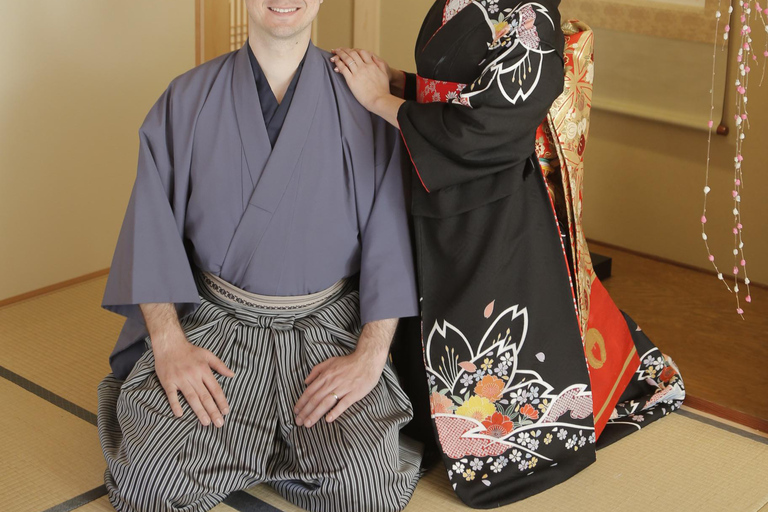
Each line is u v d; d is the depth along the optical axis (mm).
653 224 3869
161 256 2152
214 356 2133
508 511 2152
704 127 3576
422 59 2166
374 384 2152
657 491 2229
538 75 2004
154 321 2156
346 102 2205
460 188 2125
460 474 2184
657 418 2559
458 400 2189
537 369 2223
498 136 2008
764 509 2158
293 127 2111
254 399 2145
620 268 3785
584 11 3814
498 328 2178
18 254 3225
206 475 2043
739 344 3096
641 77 3719
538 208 2186
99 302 3258
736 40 3430
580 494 2215
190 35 3561
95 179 3387
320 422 2105
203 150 2146
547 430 2254
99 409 2279
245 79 2127
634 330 2602
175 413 2057
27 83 3105
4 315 3117
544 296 2207
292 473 2098
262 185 2098
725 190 3621
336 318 2229
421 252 2174
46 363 2789
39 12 3076
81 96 3264
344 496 2062
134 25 3355
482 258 2139
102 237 3475
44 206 3258
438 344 2180
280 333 2186
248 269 2137
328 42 4496
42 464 2262
